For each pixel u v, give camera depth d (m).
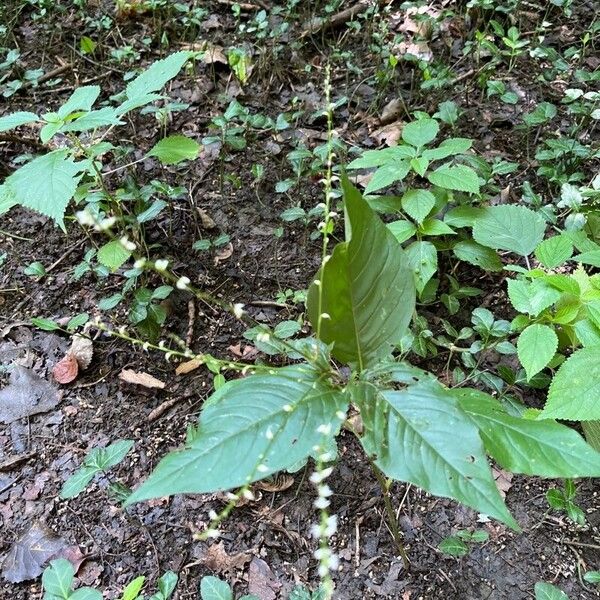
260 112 0.74
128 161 0.68
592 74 0.68
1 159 0.70
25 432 0.51
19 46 0.84
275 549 0.44
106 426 0.51
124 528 0.46
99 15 0.88
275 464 0.28
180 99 0.76
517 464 0.32
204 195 0.66
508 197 0.63
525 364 0.43
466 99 0.74
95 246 0.61
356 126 0.72
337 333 0.34
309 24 0.84
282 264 0.61
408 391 0.31
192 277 0.60
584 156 0.61
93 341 0.56
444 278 0.58
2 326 0.57
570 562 0.43
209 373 0.54
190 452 0.29
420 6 0.79
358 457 0.48
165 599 0.39
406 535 0.45
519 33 0.79
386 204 0.56
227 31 0.86
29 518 0.46
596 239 0.54
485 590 0.42
